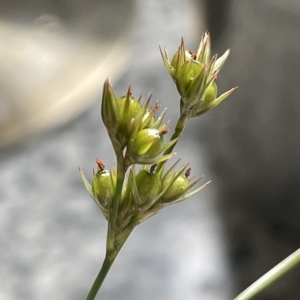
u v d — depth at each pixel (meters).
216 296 0.34
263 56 0.36
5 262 0.34
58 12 0.41
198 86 0.16
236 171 0.40
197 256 0.36
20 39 0.40
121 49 0.42
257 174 0.39
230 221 0.38
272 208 0.39
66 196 0.38
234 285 0.34
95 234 0.36
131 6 0.43
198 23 0.46
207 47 0.17
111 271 0.34
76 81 0.39
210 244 0.36
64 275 0.34
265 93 0.37
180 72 0.16
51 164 0.40
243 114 0.39
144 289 0.34
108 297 0.33
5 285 0.33
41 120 0.37
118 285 0.34
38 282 0.34
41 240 0.36
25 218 0.37
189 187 0.16
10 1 0.41
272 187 0.39
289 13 0.33
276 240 0.38
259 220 0.39
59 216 0.37
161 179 0.16
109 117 0.16
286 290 0.36
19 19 0.41
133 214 0.16
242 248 0.37
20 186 0.38
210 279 0.34
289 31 0.34
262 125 0.37
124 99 0.16
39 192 0.38
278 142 0.37
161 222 0.37
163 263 0.35
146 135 0.16
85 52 0.40
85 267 0.35
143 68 0.47
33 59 0.39
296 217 0.38
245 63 0.37
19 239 0.35
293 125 0.36
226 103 0.40
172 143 0.16
